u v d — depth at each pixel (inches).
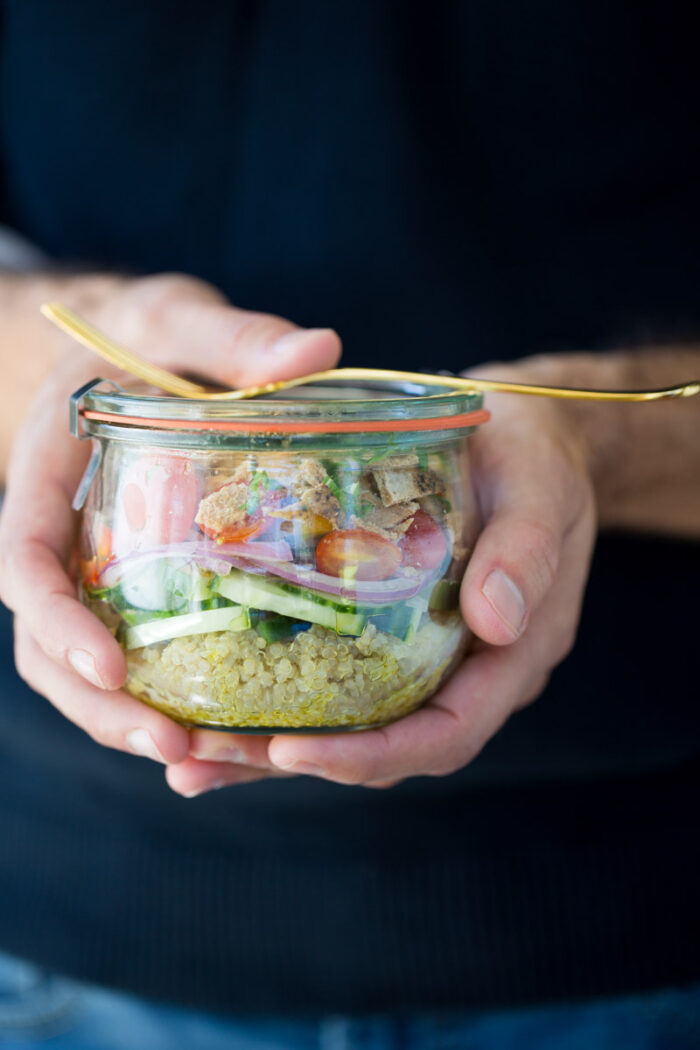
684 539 19.4
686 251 20.3
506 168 20.2
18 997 20.8
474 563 13.6
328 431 12.4
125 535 13.1
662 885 19.5
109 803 19.6
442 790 18.8
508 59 20.0
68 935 19.9
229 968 19.6
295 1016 19.7
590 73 19.9
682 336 20.0
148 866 19.5
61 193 22.1
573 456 15.6
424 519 13.1
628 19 19.9
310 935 19.3
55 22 21.2
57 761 19.7
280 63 20.4
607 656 19.3
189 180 21.1
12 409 19.0
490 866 19.1
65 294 18.9
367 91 20.0
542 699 18.9
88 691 13.8
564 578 15.5
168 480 12.8
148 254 21.6
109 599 13.4
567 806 19.3
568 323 20.4
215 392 15.4
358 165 20.2
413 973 19.3
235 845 19.3
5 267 21.4
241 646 12.7
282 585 12.6
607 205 20.4
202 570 12.6
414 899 19.2
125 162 21.4
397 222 20.1
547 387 14.0
